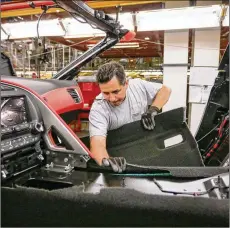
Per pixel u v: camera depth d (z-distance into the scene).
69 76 1.79
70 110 1.43
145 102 1.73
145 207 0.73
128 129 1.37
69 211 0.79
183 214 0.71
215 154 1.57
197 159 1.44
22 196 0.81
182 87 3.88
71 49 6.82
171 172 0.99
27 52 5.02
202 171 1.00
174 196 0.73
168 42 3.83
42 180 0.98
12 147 0.92
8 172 0.93
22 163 1.00
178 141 1.47
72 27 3.57
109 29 1.66
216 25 3.22
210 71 3.63
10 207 0.84
